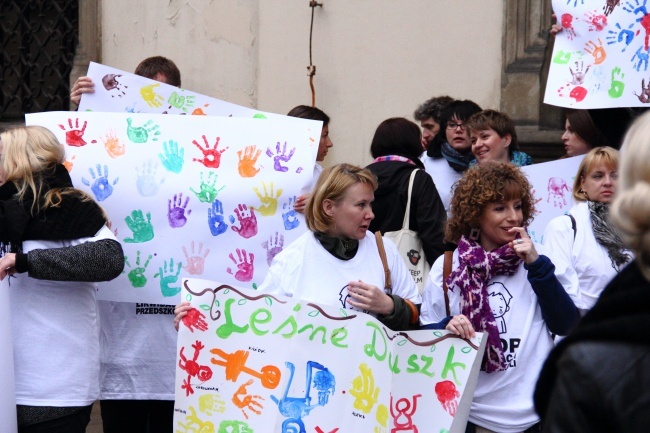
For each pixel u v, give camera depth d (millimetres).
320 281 4617
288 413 4453
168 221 5668
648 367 2312
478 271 4598
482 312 4551
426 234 5824
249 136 5703
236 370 4539
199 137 5715
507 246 4582
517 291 4605
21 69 10086
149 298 5656
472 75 8008
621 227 2404
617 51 5793
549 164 6125
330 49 8516
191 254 5656
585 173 5195
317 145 5703
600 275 4992
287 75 8711
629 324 2348
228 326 4562
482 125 6238
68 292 5020
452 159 6781
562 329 4480
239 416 4508
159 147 5715
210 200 5668
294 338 4465
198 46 9109
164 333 5789
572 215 5156
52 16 9938
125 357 5789
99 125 5750
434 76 8141
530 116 7840
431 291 4742
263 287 4719
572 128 6355
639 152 2408
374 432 4391
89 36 9609
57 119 5754
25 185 4930
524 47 7855
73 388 4984
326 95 8539
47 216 4930
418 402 4445
